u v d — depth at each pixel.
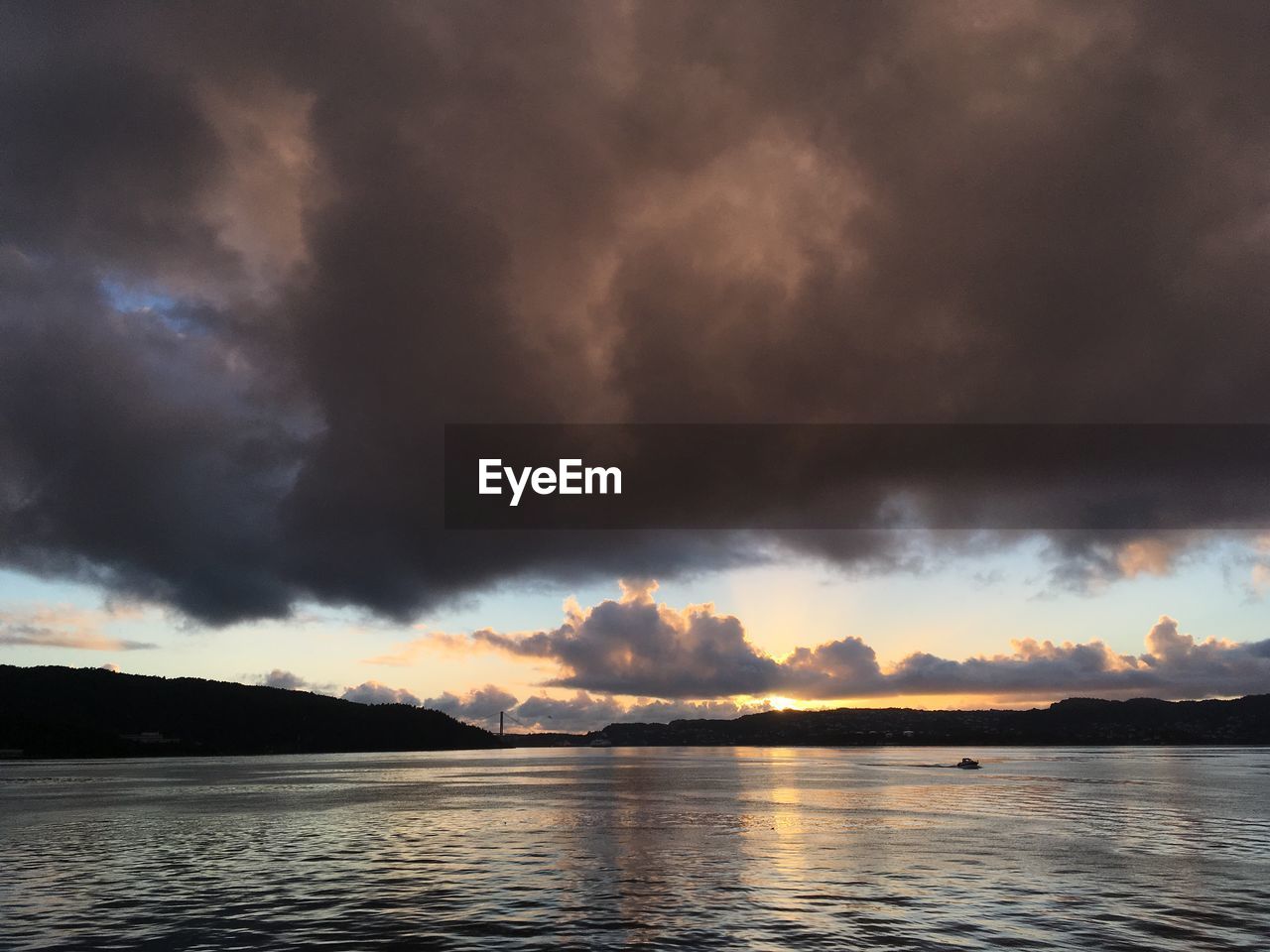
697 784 144.12
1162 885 45.09
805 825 75.62
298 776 183.88
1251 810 89.00
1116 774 169.62
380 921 37.34
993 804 97.75
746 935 34.66
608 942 33.78
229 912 39.34
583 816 85.38
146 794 122.75
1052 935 34.53
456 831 72.06
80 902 41.84
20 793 125.69
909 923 36.50
